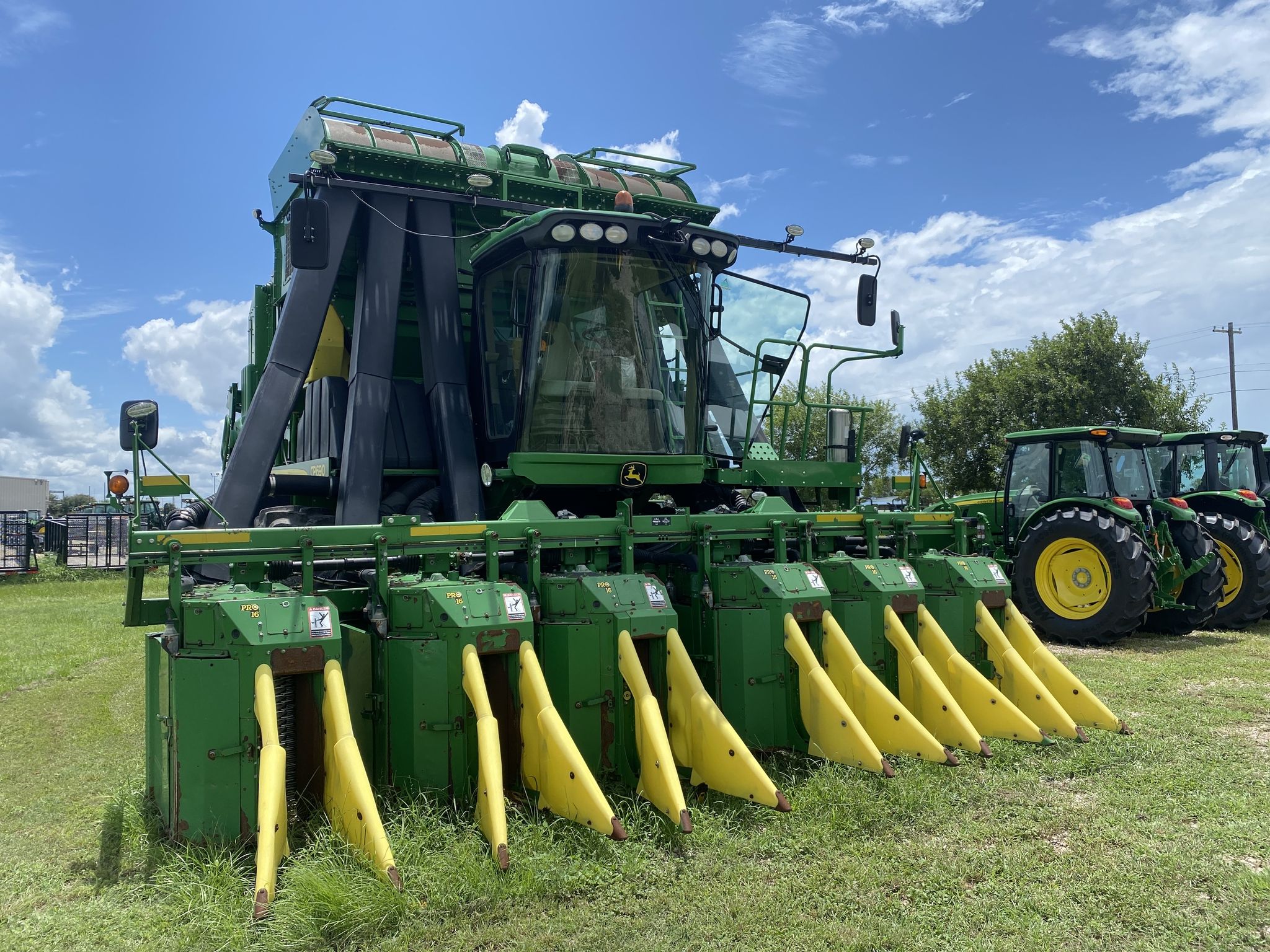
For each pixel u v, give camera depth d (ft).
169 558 12.36
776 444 23.85
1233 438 41.01
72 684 25.79
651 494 20.43
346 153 19.95
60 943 10.06
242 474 18.43
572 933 10.08
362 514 18.83
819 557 18.76
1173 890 10.97
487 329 20.54
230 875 11.00
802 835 12.53
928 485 26.48
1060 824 13.03
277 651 11.89
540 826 12.12
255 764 11.68
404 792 12.94
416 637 13.08
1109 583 30.14
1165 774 15.12
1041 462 35.32
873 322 21.39
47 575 74.28
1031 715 17.35
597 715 14.19
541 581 14.64
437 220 20.89
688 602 17.24
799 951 9.68
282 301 26.12
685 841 12.30
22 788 15.92
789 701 15.76
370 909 10.13
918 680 16.51
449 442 19.72
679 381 19.47
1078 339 83.25
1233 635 33.37
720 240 18.97
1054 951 9.63
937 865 11.67
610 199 24.27
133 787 14.75
